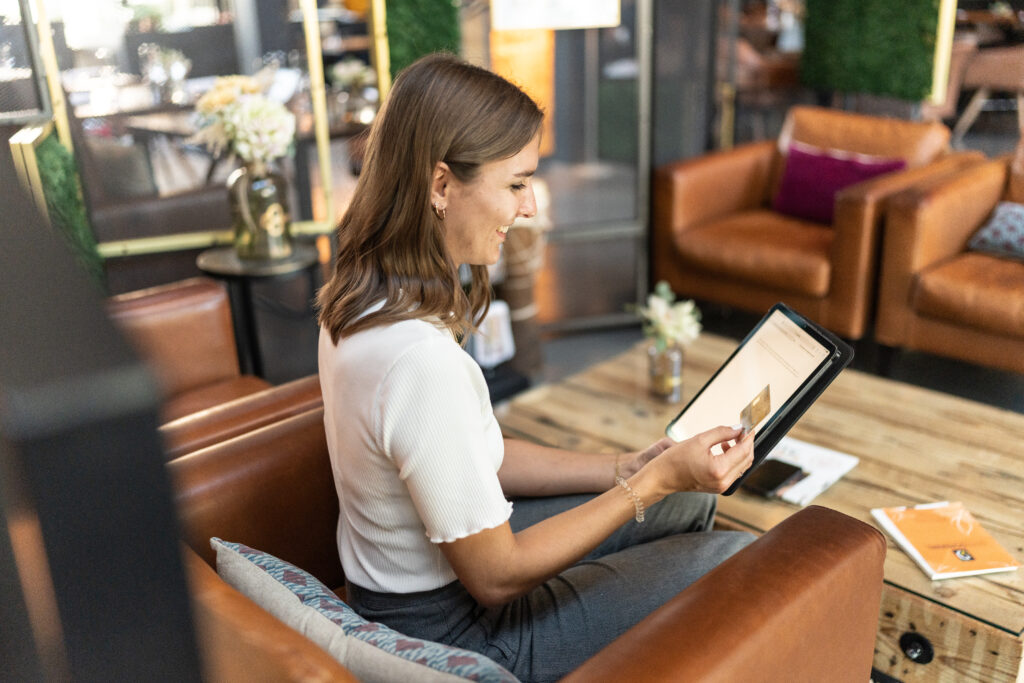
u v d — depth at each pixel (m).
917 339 3.05
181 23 3.13
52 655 0.26
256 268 2.78
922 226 2.92
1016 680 1.40
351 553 1.18
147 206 3.23
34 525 0.25
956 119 4.09
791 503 1.75
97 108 3.07
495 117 1.03
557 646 1.18
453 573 1.13
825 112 3.71
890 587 1.50
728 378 1.43
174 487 0.26
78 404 0.24
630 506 1.12
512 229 3.19
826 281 3.19
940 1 3.84
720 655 0.92
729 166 3.70
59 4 2.93
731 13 4.26
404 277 1.04
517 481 1.42
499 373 2.98
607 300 3.96
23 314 0.25
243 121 2.70
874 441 1.98
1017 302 2.74
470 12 3.55
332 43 5.39
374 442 1.01
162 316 2.16
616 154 3.76
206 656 0.28
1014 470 1.85
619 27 3.58
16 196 0.28
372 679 0.92
